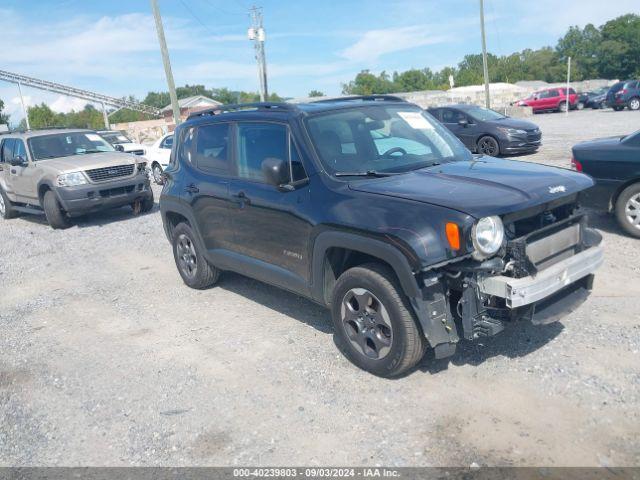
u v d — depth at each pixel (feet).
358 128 15.97
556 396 12.38
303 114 15.72
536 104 130.31
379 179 14.29
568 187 13.25
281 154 15.96
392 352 13.09
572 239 13.46
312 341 16.35
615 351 14.01
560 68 318.45
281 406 13.15
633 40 280.31
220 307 19.85
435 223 11.91
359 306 13.75
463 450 10.96
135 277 24.77
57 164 36.83
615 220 24.99
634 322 15.52
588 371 13.20
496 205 11.91
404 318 12.69
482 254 11.70
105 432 12.92
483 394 12.71
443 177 13.98
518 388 12.80
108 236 33.88
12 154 41.42
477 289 12.20
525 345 14.64
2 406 14.55
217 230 18.86
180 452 11.89
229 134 18.17
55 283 25.13
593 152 23.94
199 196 19.16
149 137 156.76
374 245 12.64
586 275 13.87
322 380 14.07
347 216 13.38
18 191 40.86
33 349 17.94
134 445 12.31
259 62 134.51
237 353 16.10
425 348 13.11
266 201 16.05
